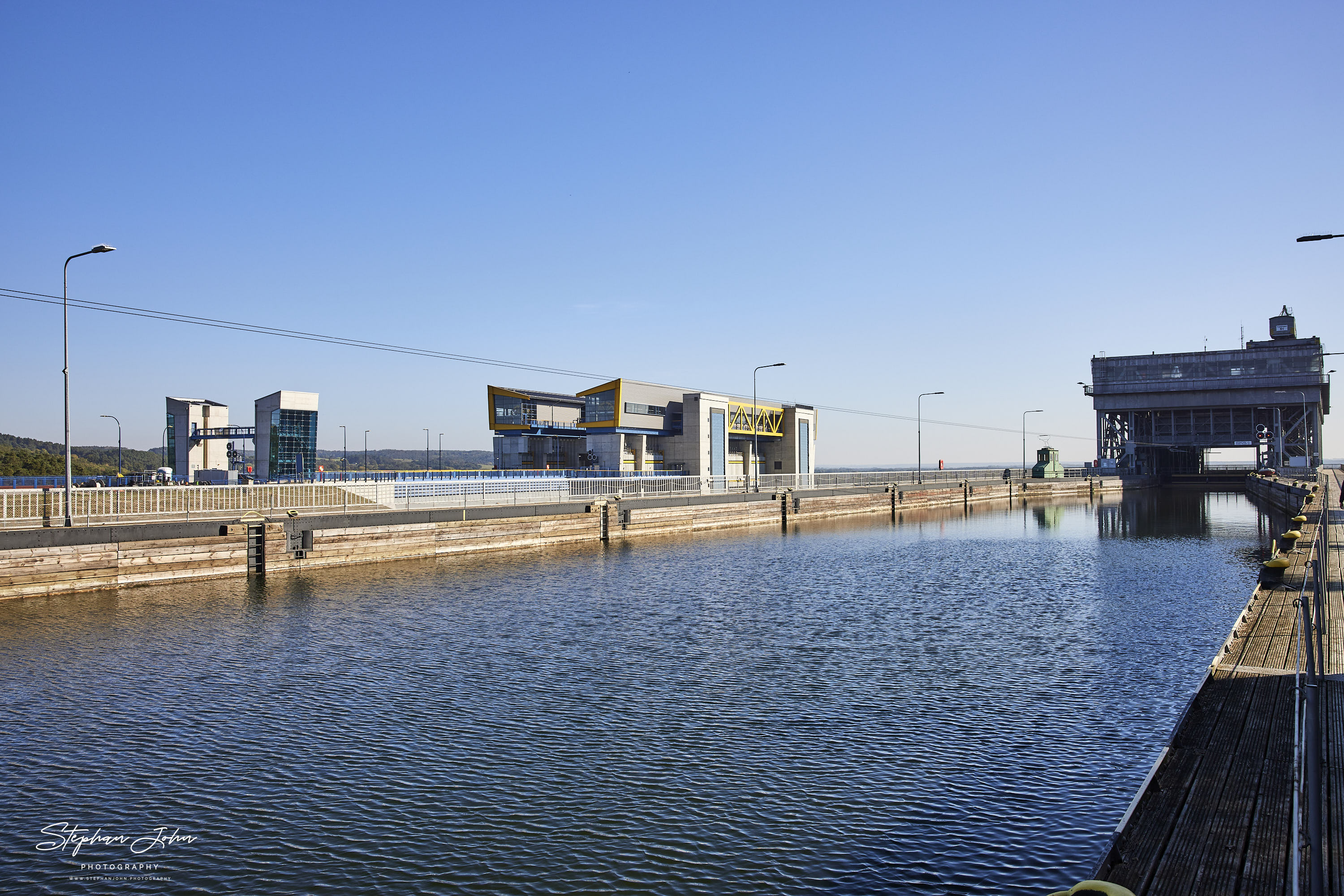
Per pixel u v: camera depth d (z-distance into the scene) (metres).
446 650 28.20
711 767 17.64
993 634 30.81
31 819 15.41
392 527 49.72
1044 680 24.30
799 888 12.74
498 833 14.66
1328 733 15.54
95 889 12.98
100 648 28.19
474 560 52.59
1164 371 142.88
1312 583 31.33
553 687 23.77
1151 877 10.55
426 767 17.72
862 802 15.79
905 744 18.97
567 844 14.26
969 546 64.12
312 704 22.14
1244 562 53.50
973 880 12.90
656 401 99.31
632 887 12.84
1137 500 131.00
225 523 42.25
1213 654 27.42
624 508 67.62
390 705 22.08
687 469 99.38
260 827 15.00
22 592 35.19
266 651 28.08
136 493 44.12
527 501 64.19
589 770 17.48
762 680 24.42
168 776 17.33
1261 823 12.02
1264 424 153.62
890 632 31.27
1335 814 12.18
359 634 30.62
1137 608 36.31
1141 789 13.02
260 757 18.36
